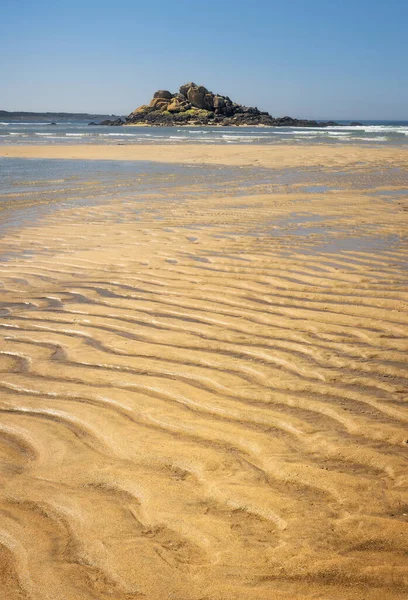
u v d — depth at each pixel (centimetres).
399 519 219
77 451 268
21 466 256
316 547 204
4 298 513
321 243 717
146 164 1948
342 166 1839
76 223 867
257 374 346
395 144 3234
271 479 245
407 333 410
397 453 264
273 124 11094
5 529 214
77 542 207
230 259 637
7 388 333
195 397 318
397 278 554
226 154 2389
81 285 548
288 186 1323
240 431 283
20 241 748
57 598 183
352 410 303
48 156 2320
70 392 327
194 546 205
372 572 194
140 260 641
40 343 402
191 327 429
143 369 355
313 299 494
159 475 248
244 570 194
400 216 913
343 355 373
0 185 1341
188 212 962
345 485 240
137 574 192
